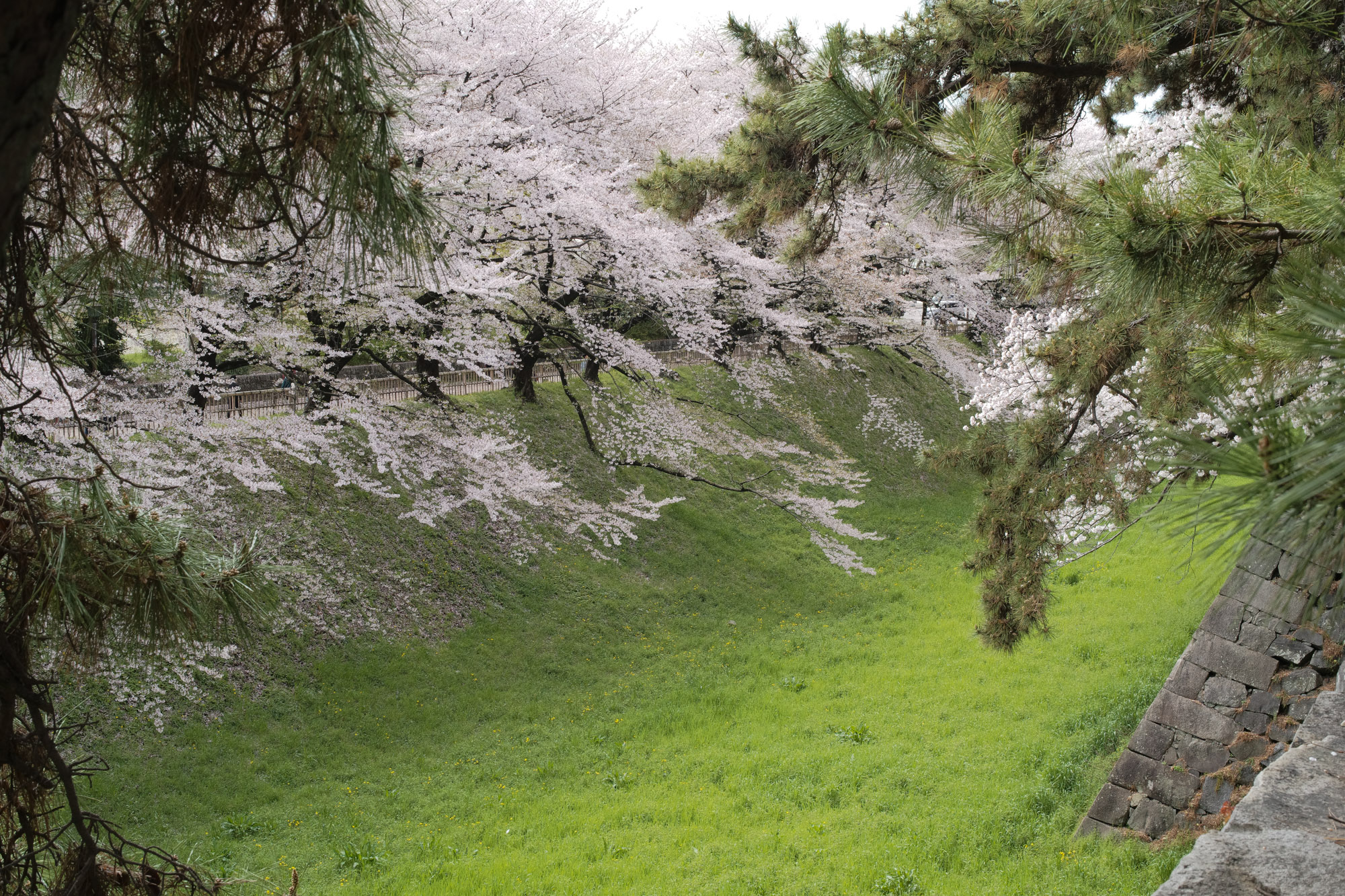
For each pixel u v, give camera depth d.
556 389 21.91
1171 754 9.38
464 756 12.89
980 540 9.76
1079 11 6.30
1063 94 8.52
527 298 15.95
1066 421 8.96
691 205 8.79
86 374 7.67
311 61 2.28
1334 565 1.83
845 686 15.07
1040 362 9.66
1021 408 12.12
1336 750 4.02
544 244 15.18
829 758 12.30
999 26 7.07
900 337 23.77
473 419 15.30
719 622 18.05
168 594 2.80
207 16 2.37
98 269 2.87
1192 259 3.68
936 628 17.45
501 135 13.23
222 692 12.39
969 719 13.05
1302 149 4.74
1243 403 2.12
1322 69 6.23
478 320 14.07
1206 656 9.36
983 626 9.47
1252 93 7.17
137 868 3.05
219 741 11.80
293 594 13.88
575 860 9.97
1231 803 9.02
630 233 14.87
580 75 15.84
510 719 14.03
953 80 7.73
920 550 21.84
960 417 29.66
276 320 11.57
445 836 10.79
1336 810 3.59
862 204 18.44
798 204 8.45
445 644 15.20
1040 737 11.90
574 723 14.14
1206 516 1.92
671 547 19.91
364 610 14.74
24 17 1.81
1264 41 5.09
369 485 13.27
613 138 16.88
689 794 11.73
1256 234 3.64
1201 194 3.79
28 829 2.71
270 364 12.52
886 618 18.34
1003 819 9.90
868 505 23.80
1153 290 3.81
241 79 2.50
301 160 2.57
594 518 16.91
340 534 15.42
